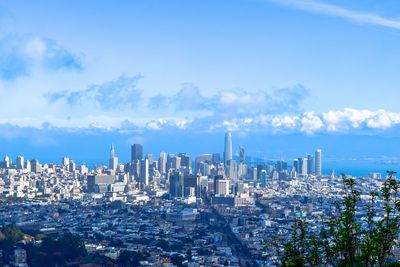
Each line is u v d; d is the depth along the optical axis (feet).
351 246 139.64
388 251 136.67
